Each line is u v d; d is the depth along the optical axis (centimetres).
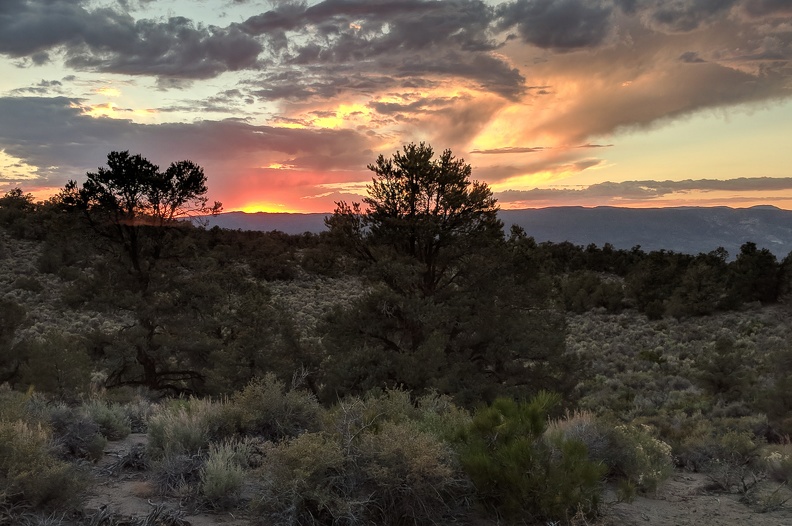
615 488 773
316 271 7669
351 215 2202
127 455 753
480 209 2186
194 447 723
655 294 6544
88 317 4659
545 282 2245
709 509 721
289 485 552
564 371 2114
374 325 2039
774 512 714
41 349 1673
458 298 2105
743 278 6231
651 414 2259
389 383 1884
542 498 603
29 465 548
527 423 690
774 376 2470
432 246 2209
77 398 1461
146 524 530
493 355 2047
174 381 2672
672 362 4022
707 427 1440
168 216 2733
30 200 8869
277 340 2238
